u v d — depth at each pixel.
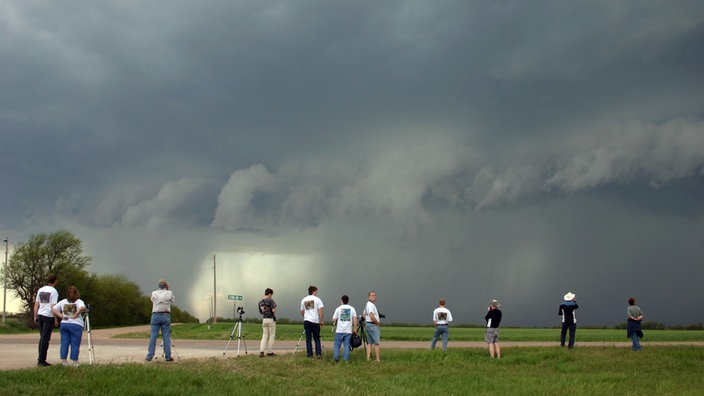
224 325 60.72
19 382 13.84
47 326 17.02
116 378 14.76
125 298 98.94
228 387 15.45
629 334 25.89
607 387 17.36
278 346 30.08
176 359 20.64
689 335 48.66
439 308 25.48
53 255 82.00
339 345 21.16
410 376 18.72
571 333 26.52
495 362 22.73
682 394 16.44
